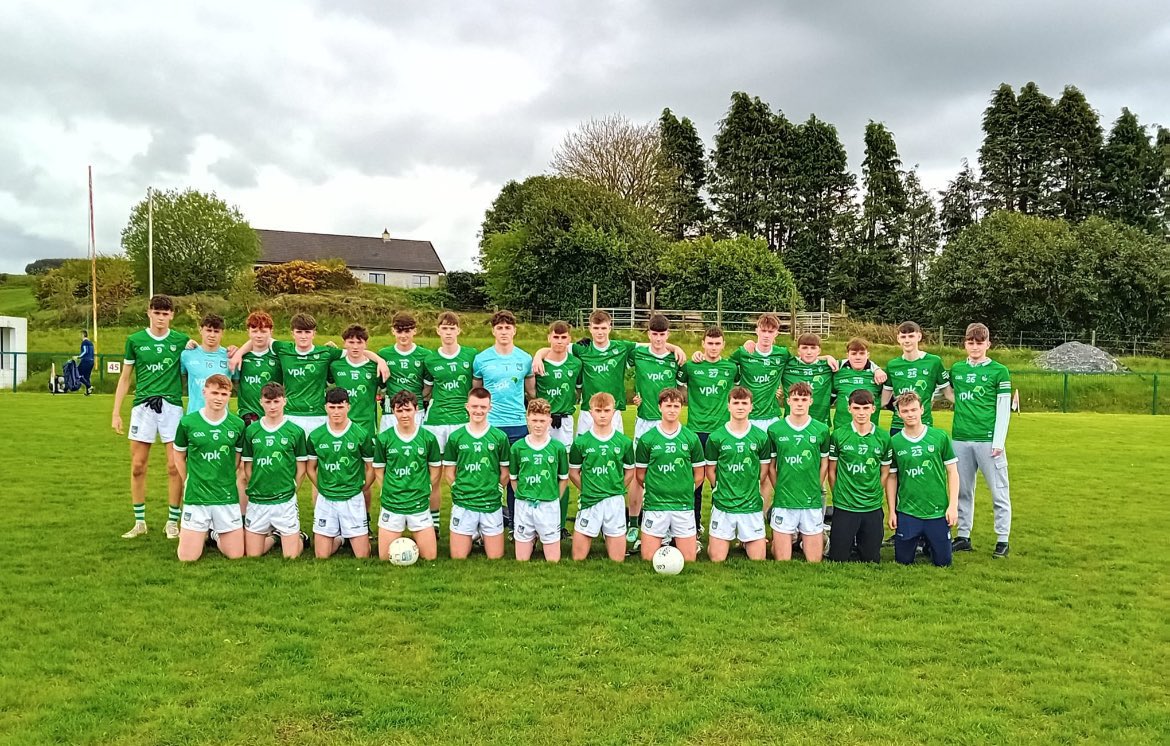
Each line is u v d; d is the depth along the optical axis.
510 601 6.15
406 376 8.48
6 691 4.52
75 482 10.64
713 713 4.36
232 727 4.16
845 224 52.88
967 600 6.34
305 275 50.25
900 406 7.42
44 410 18.88
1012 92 55.56
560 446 7.41
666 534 7.54
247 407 8.37
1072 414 24.00
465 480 7.37
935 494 7.39
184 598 6.09
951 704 4.52
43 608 5.84
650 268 39.28
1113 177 53.56
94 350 26.11
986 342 8.05
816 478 7.52
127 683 4.64
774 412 8.73
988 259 41.12
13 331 26.75
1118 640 5.54
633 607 6.02
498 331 8.41
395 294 49.91
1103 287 40.50
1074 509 10.02
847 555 7.59
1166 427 19.56
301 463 7.46
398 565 7.10
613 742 4.06
